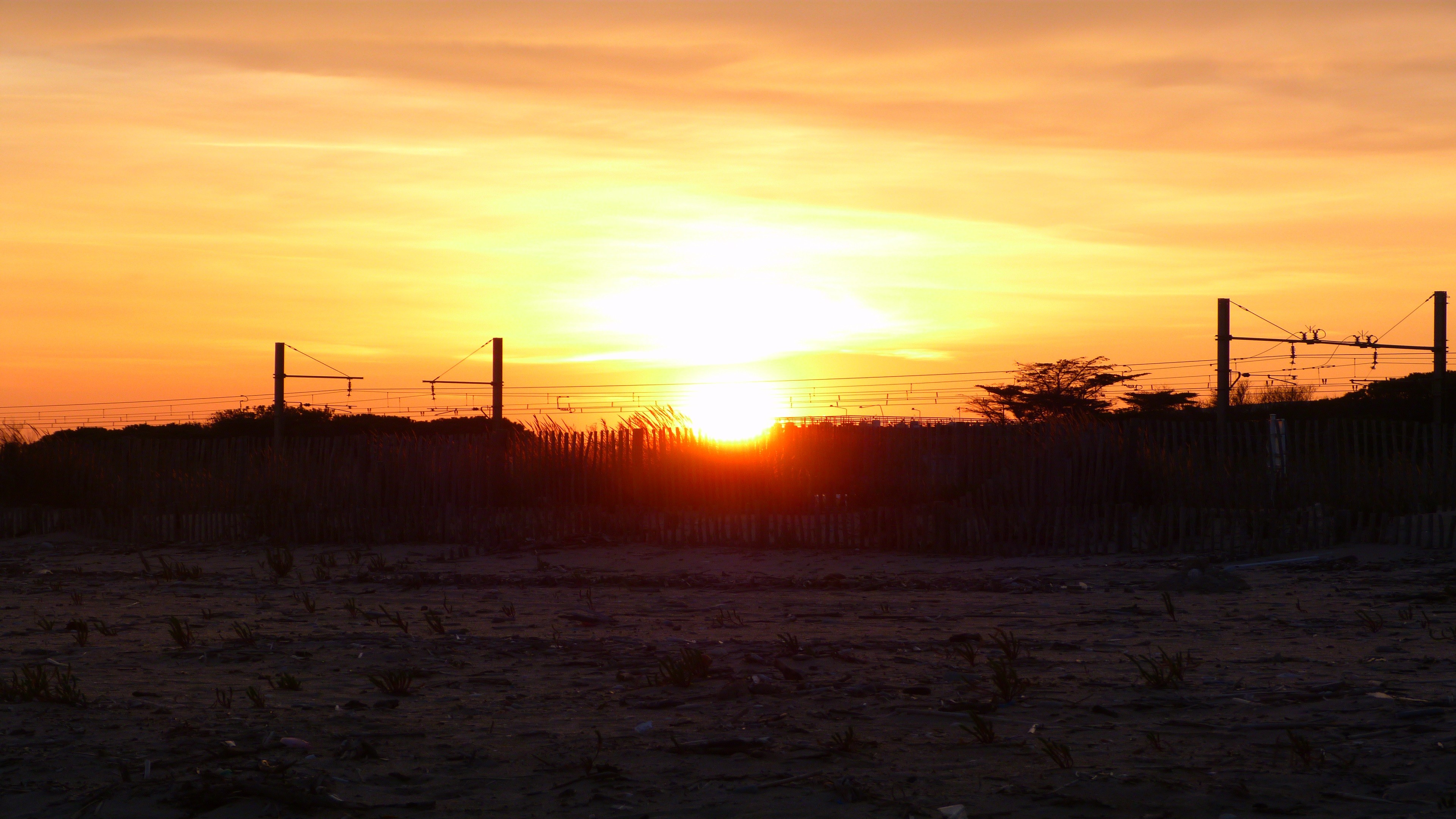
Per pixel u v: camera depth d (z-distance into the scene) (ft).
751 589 48.78
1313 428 58.65
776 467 64.85
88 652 31.83
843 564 57.26
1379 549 53.01
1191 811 15.83
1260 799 16.29
